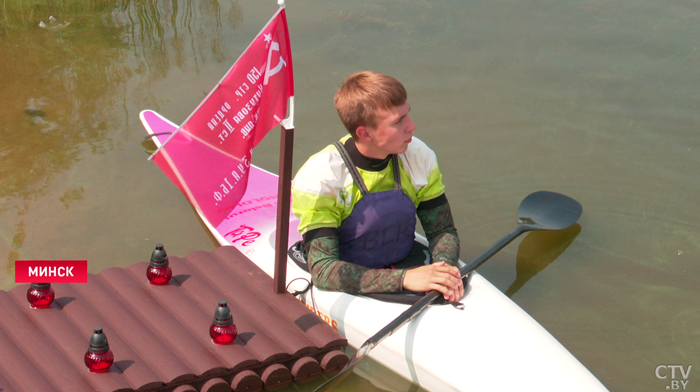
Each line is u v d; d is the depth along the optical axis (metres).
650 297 3.37
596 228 3.89
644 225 3.90
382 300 2.83
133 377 2.50
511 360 2.60
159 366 2.57
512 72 5.35
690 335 3.12
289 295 3.00
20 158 4.53
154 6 6.73
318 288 2.94
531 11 6.22
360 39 5.82
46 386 2.46
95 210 4.06
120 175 4.39
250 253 3.43
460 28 5.97
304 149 4.54
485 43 5.73
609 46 5.62
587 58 5.48
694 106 4.90
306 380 2.77
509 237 3.37
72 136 4.77
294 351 2.68
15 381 2.49
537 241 3.80
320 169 2.72
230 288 3.04
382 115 2.57
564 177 4.30
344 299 2.88
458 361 2.63
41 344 2.68
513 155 4.51
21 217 3.98
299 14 6.26
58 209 4.06
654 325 3.18
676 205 4.05
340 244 2.89
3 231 3.85
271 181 4.11
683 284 3.45
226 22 6.31
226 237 3.60
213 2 6.75
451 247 2.95
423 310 2.79
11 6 6.74
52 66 5.67
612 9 6.20
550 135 4.70
